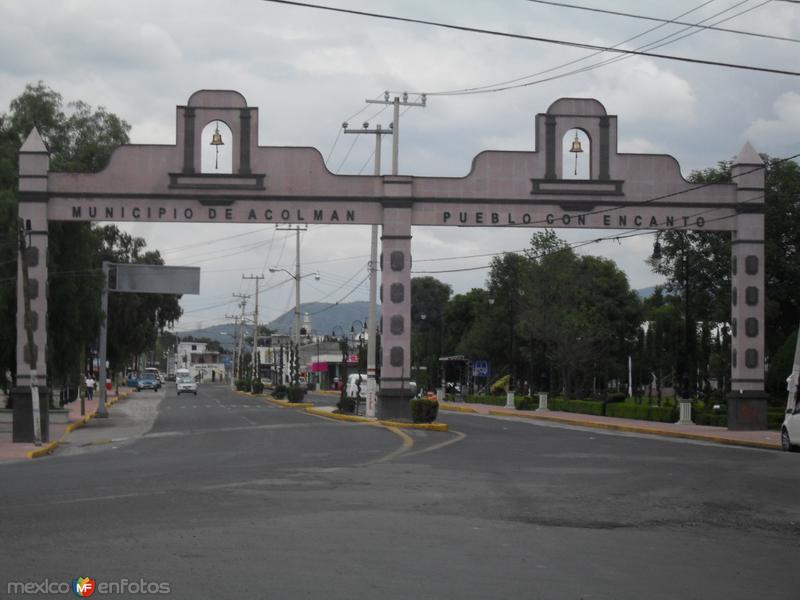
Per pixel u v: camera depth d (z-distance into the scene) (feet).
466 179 126.00
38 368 112.88
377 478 63.57
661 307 271.28
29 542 38.75
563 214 126.52
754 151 126.82
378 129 158.10
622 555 38.55
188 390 330.75
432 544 39.55
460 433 117.80
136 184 122.52
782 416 129.08
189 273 166.30
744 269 125.18
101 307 167.53
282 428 127.54
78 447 104.78
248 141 124.36
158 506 49.47
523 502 53.01
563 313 200.54
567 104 127.03
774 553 40.09
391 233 125.59
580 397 222.48
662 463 77.92
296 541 39.47
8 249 125.70
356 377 241.76
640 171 126.93
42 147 120.26
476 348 284.20
